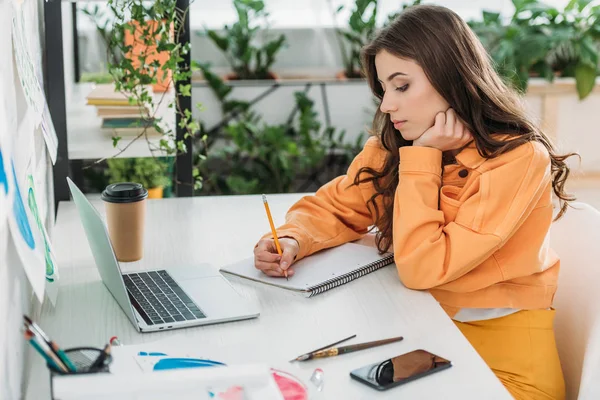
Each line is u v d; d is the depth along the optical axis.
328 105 4.25
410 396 0.99
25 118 1.21
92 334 1.17
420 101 1.44
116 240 1.49
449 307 1.45
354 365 1.08
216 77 4.05
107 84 2.49
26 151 1.18
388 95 1.47
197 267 1.46
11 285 0.98
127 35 2.25
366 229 1.70
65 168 1.89
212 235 1.67
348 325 1.21
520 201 1.38
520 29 4.16
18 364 1.02
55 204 1.90
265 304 1.30
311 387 0.99
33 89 1.38
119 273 1.17
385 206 1.59
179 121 1.98
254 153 3.98
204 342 1.15
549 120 4.10
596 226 1.51
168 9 1.86
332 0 4.32
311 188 4.15
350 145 4.12
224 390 0.90
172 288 1.35
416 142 1.49
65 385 0.79
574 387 1.47
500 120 1.46
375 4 4.02
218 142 4.17
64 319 1.22
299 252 1.48
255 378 0.83
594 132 4.12
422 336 1.17
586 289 1.46
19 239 0.99
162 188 2.58
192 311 1.24
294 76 4.34
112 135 2.02
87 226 1.29
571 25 4.20
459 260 1.35
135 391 0.81
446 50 1.42
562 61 4.29
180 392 0.90
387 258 1.50
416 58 1.42
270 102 4.20
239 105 4.11
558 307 1.55
